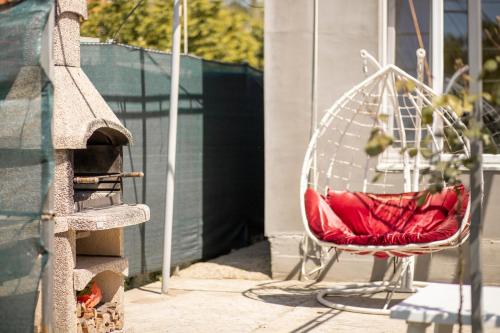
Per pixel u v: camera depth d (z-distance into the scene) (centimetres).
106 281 504
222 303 611
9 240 417
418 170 652
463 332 495
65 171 448
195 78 769
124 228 650
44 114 404
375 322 545
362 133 697
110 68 641
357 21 695
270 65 704
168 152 648
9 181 416
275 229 712
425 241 555
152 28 1067
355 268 698
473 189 317
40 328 413
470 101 299
